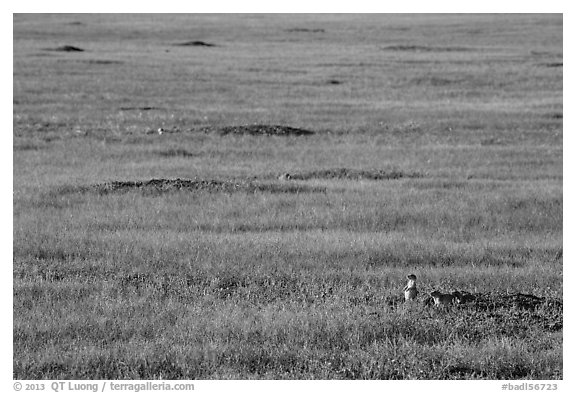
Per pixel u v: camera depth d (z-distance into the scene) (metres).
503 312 48.69
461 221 73.94
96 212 75.38
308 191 86.69
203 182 88.12
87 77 195.88
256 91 179.88
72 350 43.75
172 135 121.81
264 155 108.56
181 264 59.62
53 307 49.75
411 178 94.88
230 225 71.88
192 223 72.12
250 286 54.06
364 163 104.12
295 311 48.50
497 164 104.88
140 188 84.62
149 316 48.47
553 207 79.94
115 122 134.38
